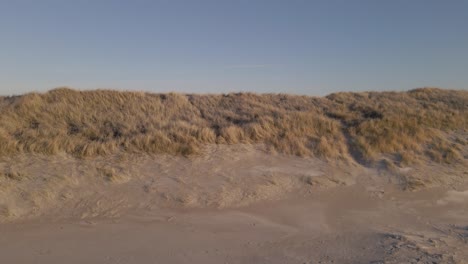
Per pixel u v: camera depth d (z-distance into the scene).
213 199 8.05
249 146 11.16
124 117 12.22
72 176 8.12
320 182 9.45
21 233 6.04
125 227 6.51
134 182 8.30
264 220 7.26
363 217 7.68
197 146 10.52
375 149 11.63
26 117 11.16
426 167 11.05
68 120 11.52
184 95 16.00
